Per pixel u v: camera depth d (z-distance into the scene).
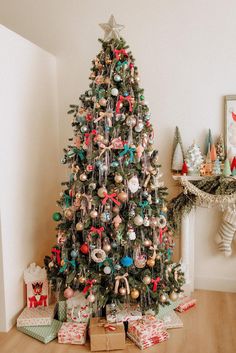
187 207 2.76
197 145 2.79
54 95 3.03
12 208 2.41
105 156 2.17
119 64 2.19
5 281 2.32
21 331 2.35
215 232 2.91
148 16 2.82
